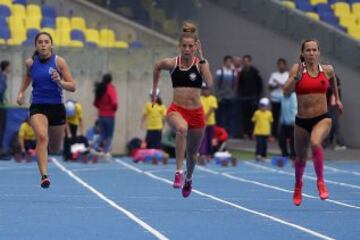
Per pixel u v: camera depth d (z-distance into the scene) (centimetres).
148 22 8106
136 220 3388
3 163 6688
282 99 7038
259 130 7169
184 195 3894
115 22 8219
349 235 3025
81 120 7112
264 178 5719
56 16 8319
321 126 3638
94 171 6084
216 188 4953
